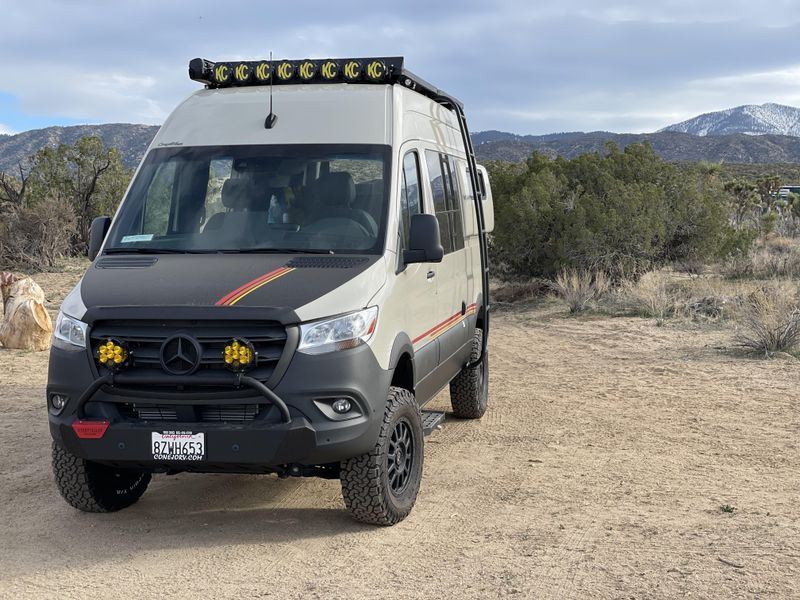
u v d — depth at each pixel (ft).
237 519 19.88
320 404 16.98
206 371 17.02
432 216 19.88
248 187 20.76
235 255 19.56
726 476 22.62
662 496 20.89
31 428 29.37
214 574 16.48
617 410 31.01
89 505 19.81
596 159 73.72
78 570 16.81
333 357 17.07
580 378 37.29
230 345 16.70
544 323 55.83
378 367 17.95
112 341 17.13
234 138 21.57
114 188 111.04
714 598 14.39
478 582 15.60
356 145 21.02
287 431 16.69
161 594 15.55
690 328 49.19
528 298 67.87
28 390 35.70
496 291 72.08
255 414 17.12
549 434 27.78
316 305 17.24
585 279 62.08
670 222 69.92
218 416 17.28
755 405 31.04
